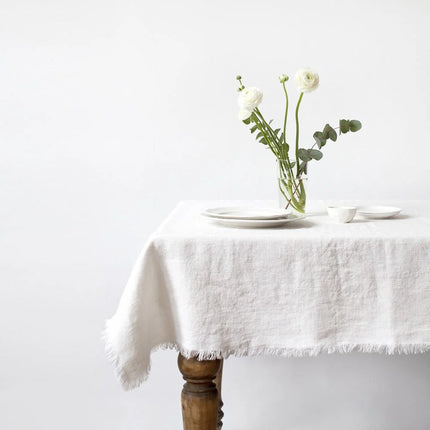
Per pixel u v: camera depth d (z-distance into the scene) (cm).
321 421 230
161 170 233
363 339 132
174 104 231
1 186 236
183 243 131
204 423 137
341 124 164
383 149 230
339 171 232
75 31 230
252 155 231
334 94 228
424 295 131
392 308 131
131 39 229
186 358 137
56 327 238
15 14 230
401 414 228
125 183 234
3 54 231
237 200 229
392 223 153
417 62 226
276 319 132
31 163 235
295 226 148
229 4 227
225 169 232
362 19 225
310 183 233
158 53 229
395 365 227
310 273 131
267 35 227
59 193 235
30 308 238
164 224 150
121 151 233
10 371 239
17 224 237
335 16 226
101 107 232
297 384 229
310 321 132
